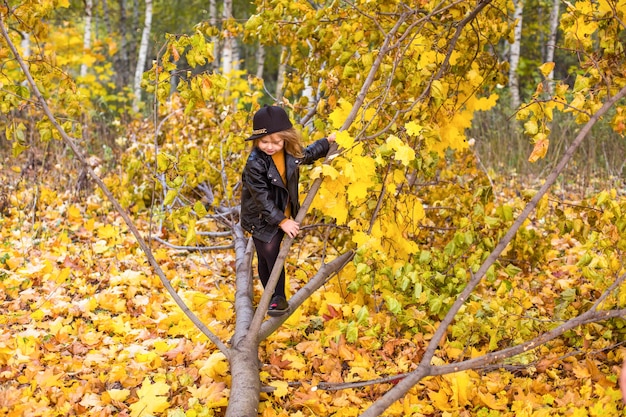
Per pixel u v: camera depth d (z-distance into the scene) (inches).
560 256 198.1
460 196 167.6
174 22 745.6
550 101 111.2
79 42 479.8
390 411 106.6
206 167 201.6
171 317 144.3
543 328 131.6
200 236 206.2
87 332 138.6
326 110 167.5
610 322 126.9
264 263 121.3
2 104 125.5
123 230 215.9
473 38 141.8
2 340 129.3
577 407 107.3
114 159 297.3
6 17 130.4
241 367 104.0
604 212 121.6
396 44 115.0
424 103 130.0
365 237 129.0
